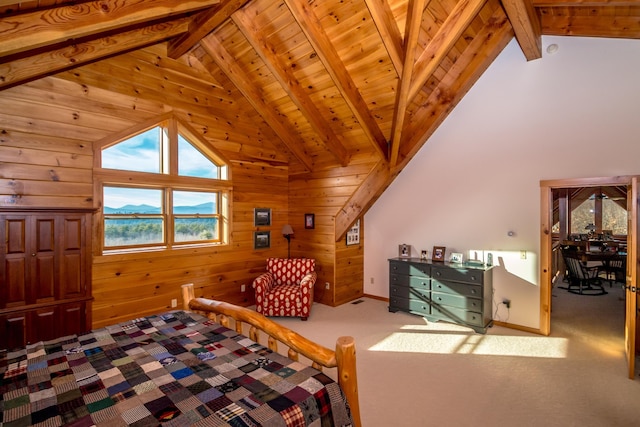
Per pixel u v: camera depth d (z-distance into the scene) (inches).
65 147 127.2
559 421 87.0
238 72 158.9
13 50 70.7
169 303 158.4
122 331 87.6
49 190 123.4
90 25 80.3
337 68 134.2
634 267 108.1
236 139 188.4
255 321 81.4
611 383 105.8
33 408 51.8
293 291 172.9
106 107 137.6
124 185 146.9
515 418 88.7
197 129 168.9
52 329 111.9
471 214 171.5
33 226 108.7
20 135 117.3
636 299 107.5
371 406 94.5
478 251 169.2
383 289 210.7
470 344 139.0
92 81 133.6
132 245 150.3
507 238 159.6
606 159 132.1
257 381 60.8
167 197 160.2
